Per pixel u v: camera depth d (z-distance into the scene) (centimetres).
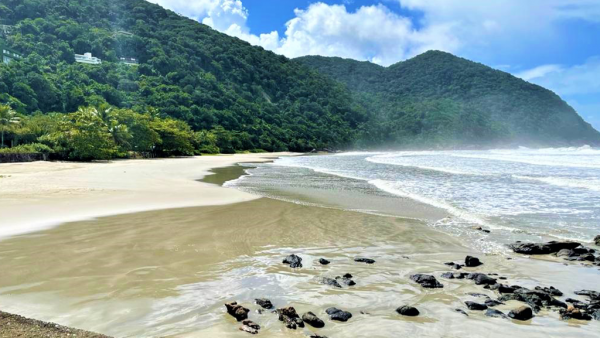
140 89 10150
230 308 537
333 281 675
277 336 470
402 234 1070
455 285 676
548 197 1731
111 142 5350
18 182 2109
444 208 1492
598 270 766
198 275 706
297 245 947
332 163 5156
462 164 4425
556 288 674
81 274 693
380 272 746
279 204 1567
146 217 1258
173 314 532
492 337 486
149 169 3525
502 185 2211
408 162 5100
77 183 2144
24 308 544
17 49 9744
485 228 1148
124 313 532
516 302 602
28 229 1056
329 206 1534
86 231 1044
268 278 698
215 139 9038
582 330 507
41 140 4750
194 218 1254
